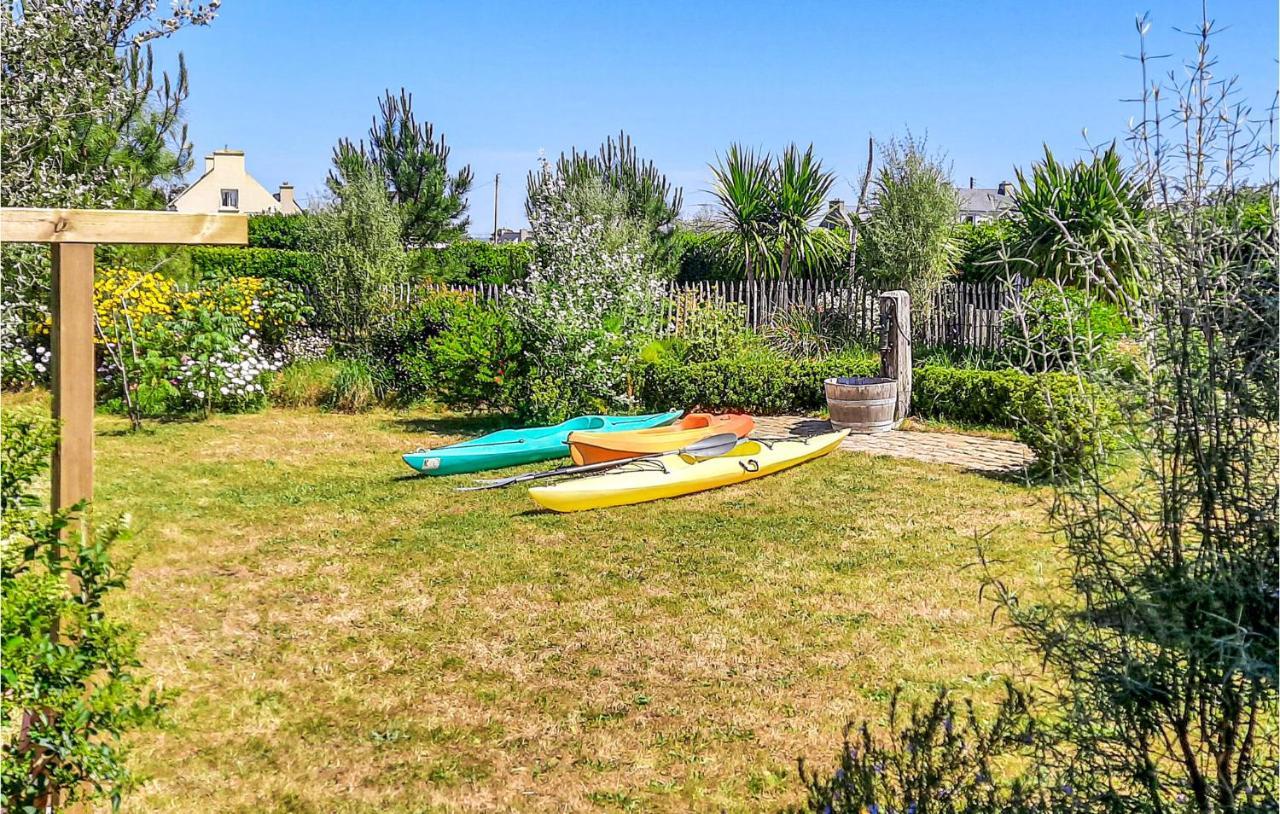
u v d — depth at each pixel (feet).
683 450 33.37
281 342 54.39
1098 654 9.81
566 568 24.27
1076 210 42.63
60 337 12.41
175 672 18.13
